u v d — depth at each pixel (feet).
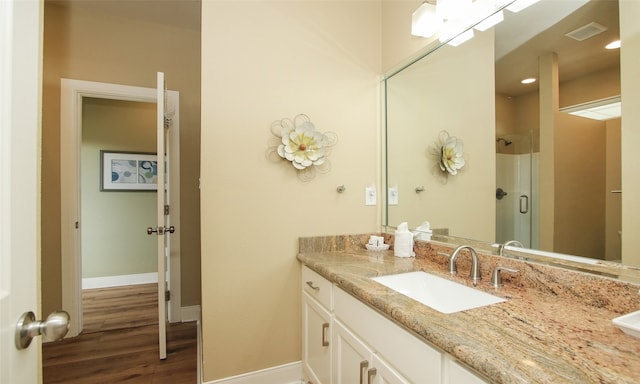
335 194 6.08
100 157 12.14
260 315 5.51
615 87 3.06
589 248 3.22
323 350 4.72
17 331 1.66
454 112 4.99
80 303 7.97
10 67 1.63
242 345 5.40
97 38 7.95
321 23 6.04
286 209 5.69
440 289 4.17
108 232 12.21
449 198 5.06
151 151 12.84
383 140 6.52
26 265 1.78
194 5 7.68
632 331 2.29
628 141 2.96
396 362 3.01
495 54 4.32
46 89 7.55
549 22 3.66
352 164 6.25
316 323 5.00
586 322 2.64
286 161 5.68
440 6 4.66
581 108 3.33
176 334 7.84
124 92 8.12
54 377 5.96
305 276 5.50
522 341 2.27
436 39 5.13
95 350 7.02
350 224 6.22
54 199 7.64
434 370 2.52
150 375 6.03
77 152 7.89
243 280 5.40
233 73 5.34
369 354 3.46
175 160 8.52
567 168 3.47
